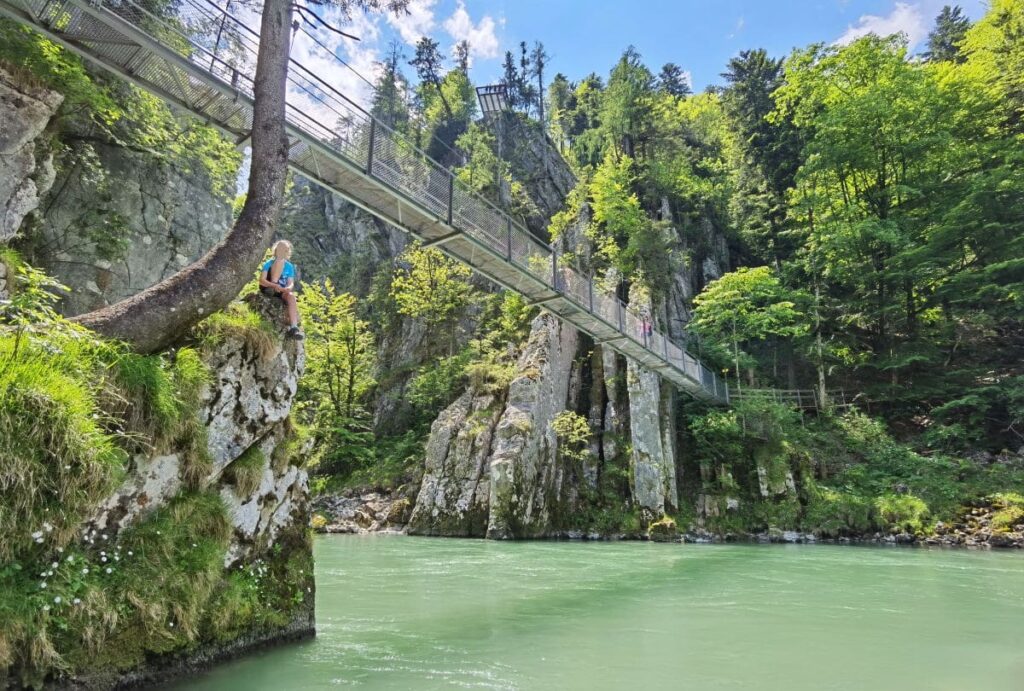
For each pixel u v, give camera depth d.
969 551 18.23
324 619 7.85
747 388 31.69
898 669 5.96
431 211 13.74
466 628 7.57
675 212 45.53
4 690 3.75
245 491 6.20
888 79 36.00
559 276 18.05
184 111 11.19
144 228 14.65
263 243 7.27
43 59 9.47
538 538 23.34
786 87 40.72
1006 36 35.81
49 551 4.21
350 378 35.84
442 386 33.34
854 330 35.44
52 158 10.66
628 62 57.25
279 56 8.31
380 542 19.98
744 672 5.80
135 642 4.65
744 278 32.59
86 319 5.54
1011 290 28.38
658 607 9.23
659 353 23.73
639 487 25.11
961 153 33.94
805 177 38.25
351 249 62.91
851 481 24.88
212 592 5.50
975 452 25.66
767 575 12.87
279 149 7.86
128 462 4.98
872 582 11.91
